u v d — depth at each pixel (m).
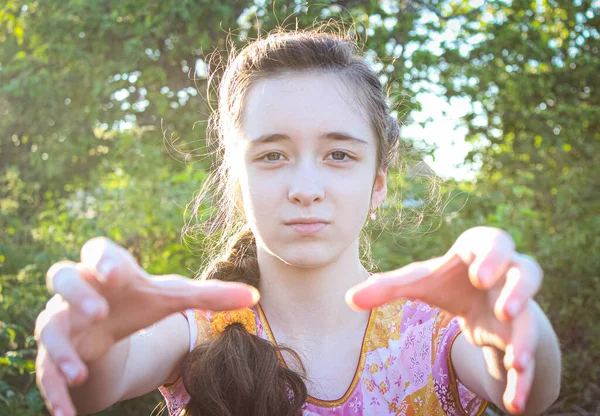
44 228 5.07
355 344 1.26
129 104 6.50
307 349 1.25
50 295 3.42
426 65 6.19
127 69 6.13
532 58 6.72
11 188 6.08
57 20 6.24
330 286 1.25
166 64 6.53
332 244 1.11
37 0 6.25
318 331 1.25
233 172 1.27
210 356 1.17
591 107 7.09
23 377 3.01
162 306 0.77
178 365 1.23
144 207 4.54
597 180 6.27
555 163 6.69
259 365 1.17
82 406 0.94
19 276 3.52
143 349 1.08
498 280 0.76
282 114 1.12
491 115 6.81
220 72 3.30
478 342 0.81
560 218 5.61
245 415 1.16
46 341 0.74
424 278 0.78
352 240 1.14
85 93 6.43
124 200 4.81
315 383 1.23
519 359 0.73
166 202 4.60
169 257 4.27
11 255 4.25
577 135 6.96
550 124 6.80
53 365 0.75
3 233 4.91
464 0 6.95
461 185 6.08
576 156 6.94
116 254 0.75
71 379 0.73
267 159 1.13
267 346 1.20
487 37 6.63
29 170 6.74
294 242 1.10
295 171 1.11
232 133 1.24
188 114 6.17
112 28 6.21
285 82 1.14
